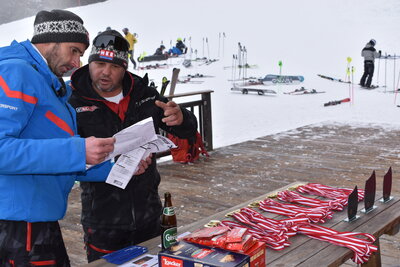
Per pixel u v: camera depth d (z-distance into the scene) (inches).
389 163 219.8
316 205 87.2
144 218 81.1
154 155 84.9
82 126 78.5
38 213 62.1
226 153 256.4
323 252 67.7
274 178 204.1
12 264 62.6
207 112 260.7
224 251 57.6
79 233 147.4
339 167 216.8
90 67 77.1
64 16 63.4
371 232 75.0
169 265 56.9
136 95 81.4
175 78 241.9
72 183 70.4
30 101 58.9
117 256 68.2
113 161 78.3
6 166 55.8
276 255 67.0
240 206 90.4
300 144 271.9
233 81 667.4
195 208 168.1
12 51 61.1
